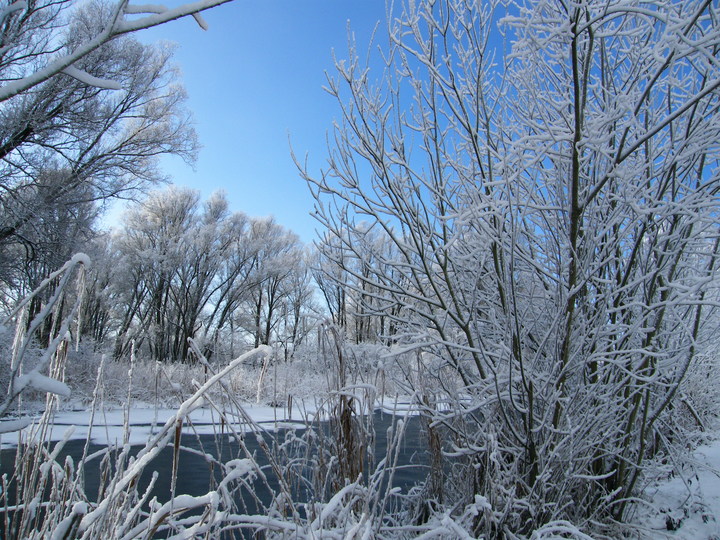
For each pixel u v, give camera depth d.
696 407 5.67
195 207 30.92
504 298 3.43
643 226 3.26
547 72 3.86
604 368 3.34
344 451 2.76
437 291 3.39
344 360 2.93
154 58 15.84
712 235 3.19
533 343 3.94
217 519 1.69
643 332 3.36
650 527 3.60
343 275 3.81
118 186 15.86
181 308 30.34
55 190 13.41
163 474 5.80
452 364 3.69
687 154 3.05
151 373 12.50
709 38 2.42
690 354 3.31
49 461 1.78
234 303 33.06
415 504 3.82
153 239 29.67
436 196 3.83
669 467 3.90
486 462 3.11
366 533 1.86
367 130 3.51
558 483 3.19
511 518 3.00
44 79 0.91
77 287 1.63
